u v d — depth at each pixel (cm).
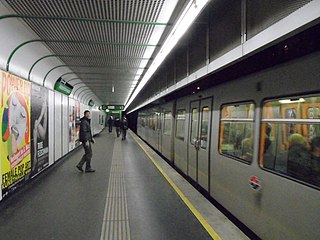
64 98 1017
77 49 625
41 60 679
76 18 424
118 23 446
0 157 452
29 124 604
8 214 427
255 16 315
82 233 358
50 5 378
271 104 356
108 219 406
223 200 493
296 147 302
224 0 370
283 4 259
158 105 1383
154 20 430
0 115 452
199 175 641
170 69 835
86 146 765
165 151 1142
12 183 504
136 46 594
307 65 288
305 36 278
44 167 730
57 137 897
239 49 354
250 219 391
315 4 210
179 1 360
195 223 391
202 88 647
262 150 370
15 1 366
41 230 367
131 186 604
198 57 539
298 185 289
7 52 500
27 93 592
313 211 266
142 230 367
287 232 305
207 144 588
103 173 750
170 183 631
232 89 476
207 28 479
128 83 1295
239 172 429
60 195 533
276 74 345
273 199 335
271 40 278
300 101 299
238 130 447
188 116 775
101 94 2009
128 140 1909
